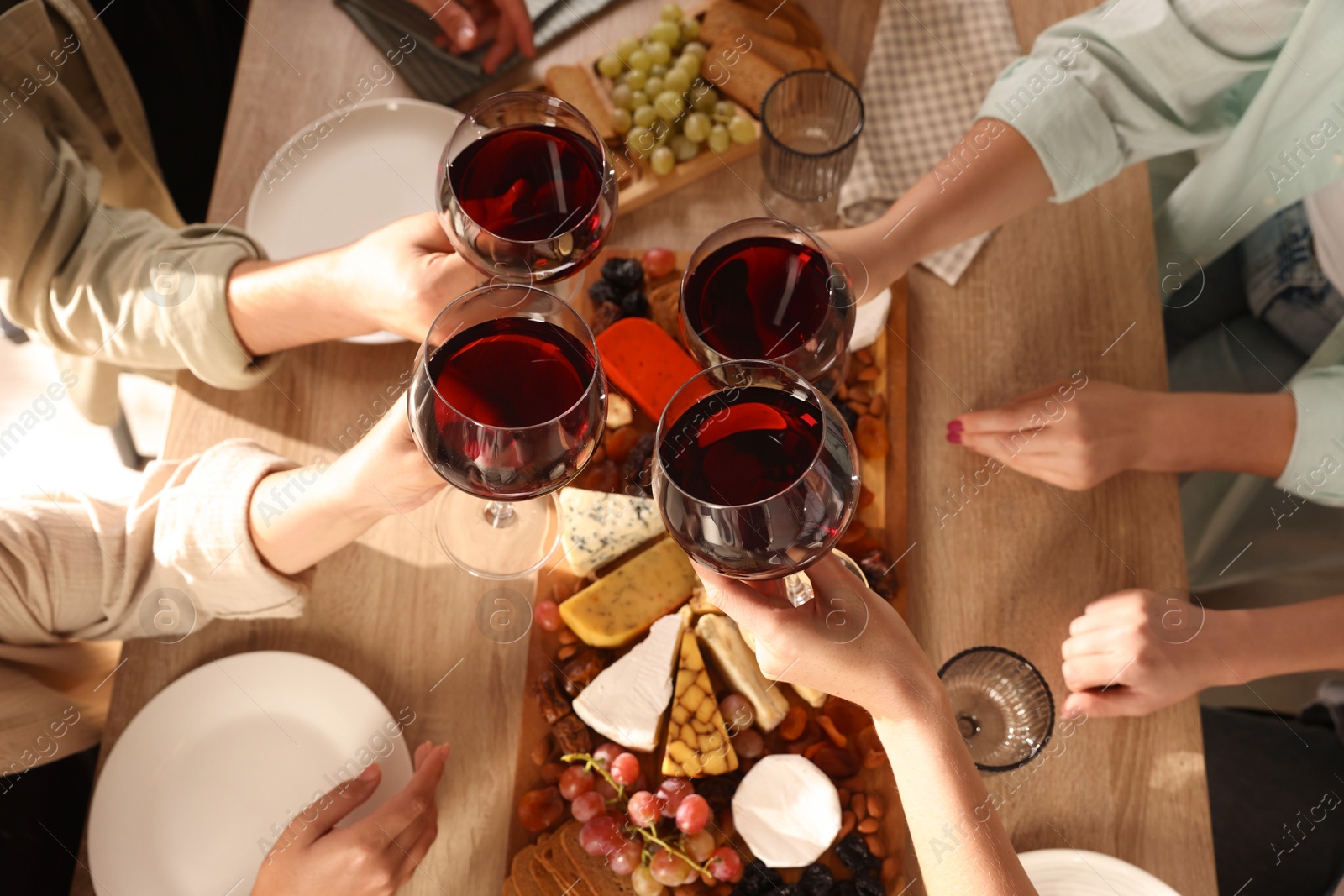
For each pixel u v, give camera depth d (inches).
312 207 49.3
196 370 44.6
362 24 54.7
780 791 38.6
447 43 54.7
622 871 37.3
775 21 53.4
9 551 39.6
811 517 27.0
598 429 31.1
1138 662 40.9
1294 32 44.9
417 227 39.8
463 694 41.6
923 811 32.7
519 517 44.6
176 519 39.9
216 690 39.9
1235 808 59.7
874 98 54.0
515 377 30.8
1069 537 44.9
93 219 46.0
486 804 39.8
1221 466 49.5
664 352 44.5
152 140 70.6
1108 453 45.1
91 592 41.4
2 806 45.6
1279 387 64.0
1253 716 64.3
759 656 34.4
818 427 28.3
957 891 32.0
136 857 37.8
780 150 45.3
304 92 53.4
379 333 45.4
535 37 54.9
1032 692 40.3
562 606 41.4
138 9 65.4
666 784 38.2
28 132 46.1
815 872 37.2
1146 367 48.4
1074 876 37.4
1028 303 49.3
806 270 33.0
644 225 50.2
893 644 33.1
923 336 48.8
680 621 41.3
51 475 80.4
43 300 44.3
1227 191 55.2
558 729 40.0
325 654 42.1
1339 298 60.4
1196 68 46.4
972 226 47.4
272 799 38.8
